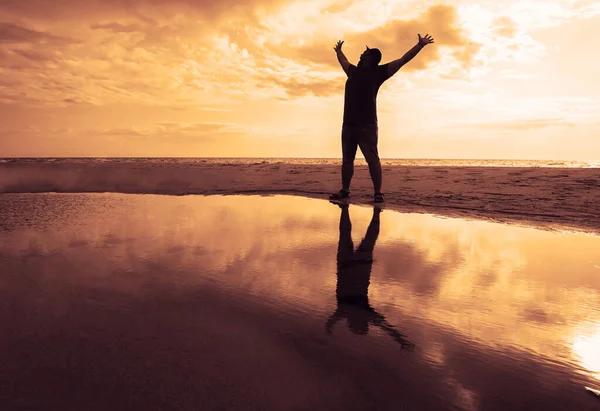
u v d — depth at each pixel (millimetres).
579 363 1244
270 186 8508
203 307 1618
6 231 3252
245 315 1548
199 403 971
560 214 4691
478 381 1122
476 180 9219
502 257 2691
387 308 1685
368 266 2391
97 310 1545
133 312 1536
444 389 1074
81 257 2420
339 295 1832
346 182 6660
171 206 5176
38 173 9758
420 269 2348
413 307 1709
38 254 2477
